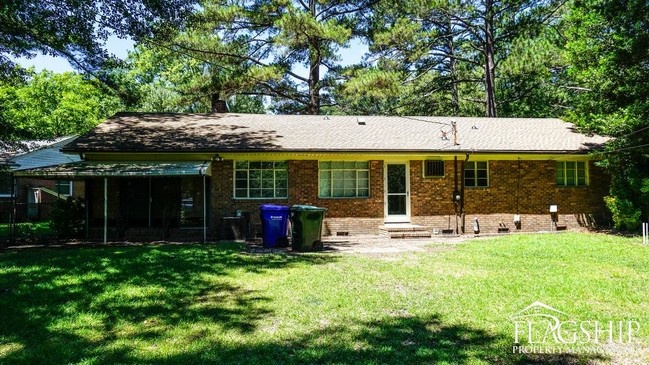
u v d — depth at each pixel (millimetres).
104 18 15477
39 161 26594
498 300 6887
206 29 27203
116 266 9359
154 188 16250
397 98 34531
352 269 9391
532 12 28281
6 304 6660
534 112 32562
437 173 17312
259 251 12203
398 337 5332
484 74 33156
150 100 35156
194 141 16203
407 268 9469
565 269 9258
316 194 16672
